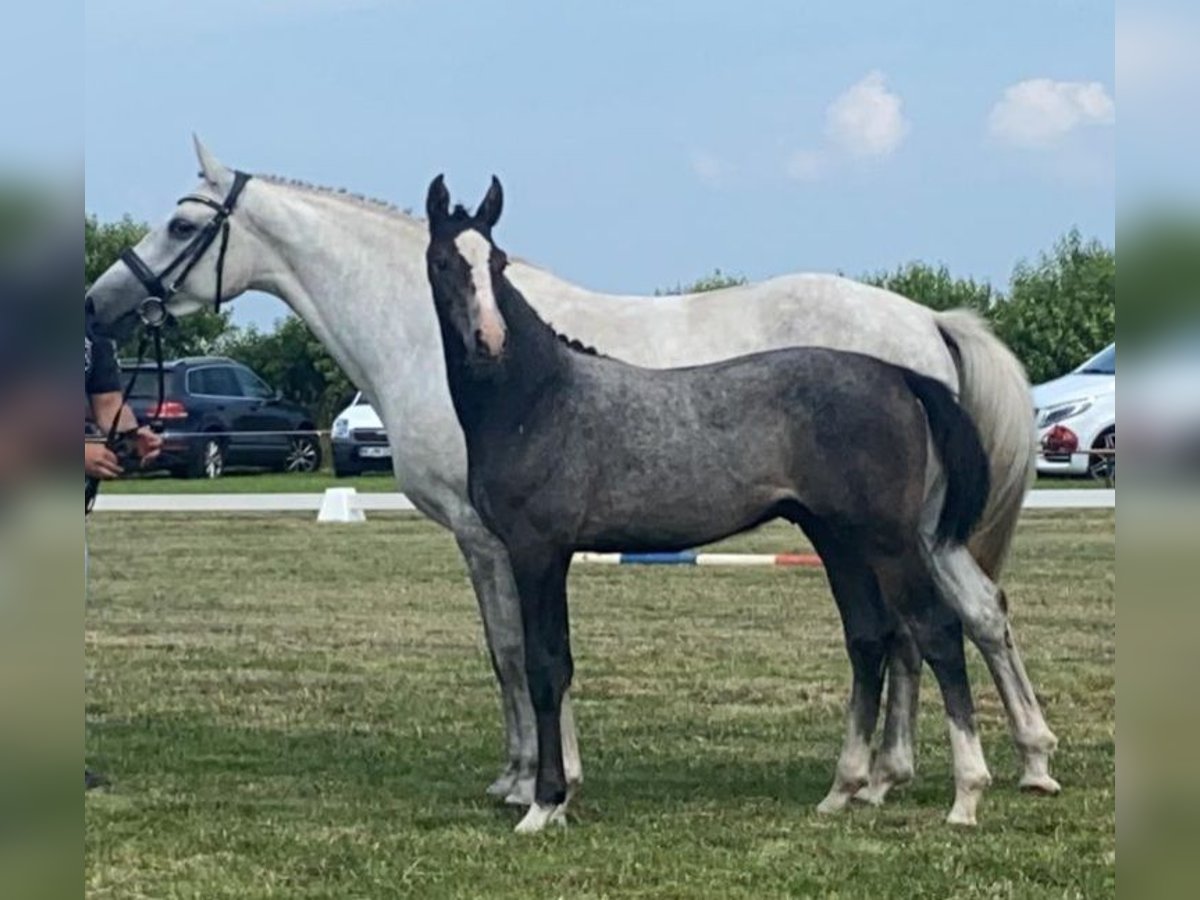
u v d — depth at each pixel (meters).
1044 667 9.91
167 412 25.72
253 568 15.41
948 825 6.43
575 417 6.27
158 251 7.56
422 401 7.10
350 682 9.99
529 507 6.27
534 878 5.81
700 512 6.31
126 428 7.61
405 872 5.88
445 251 6.20
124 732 8.59
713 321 7.18
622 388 6.34
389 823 6.65
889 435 6.32
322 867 5.97
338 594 13.76
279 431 26.62
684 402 6.33
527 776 6.99
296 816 6.79
